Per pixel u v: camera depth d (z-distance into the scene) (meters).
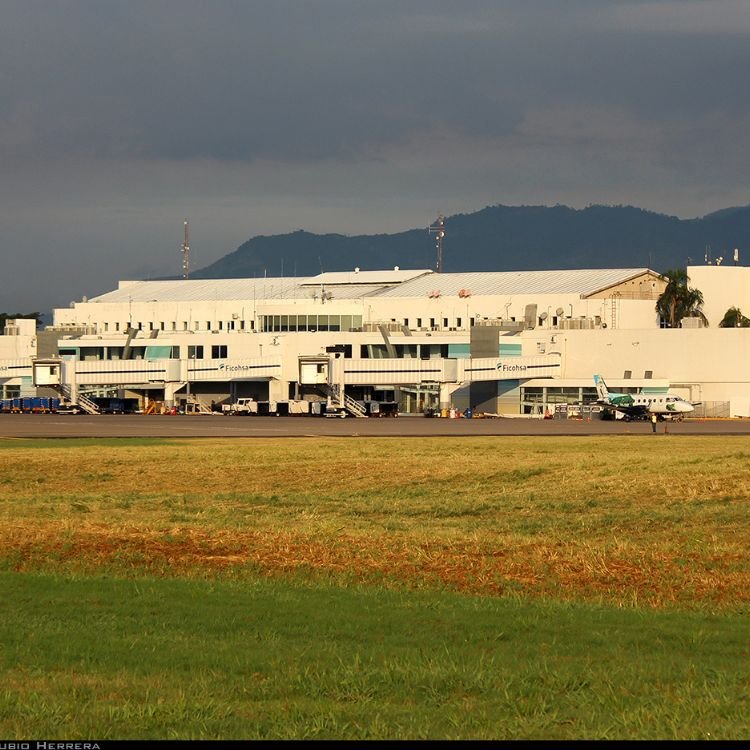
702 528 155.75
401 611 96.38
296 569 118.94
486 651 82.06
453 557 125.31
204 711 67.00
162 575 116.44
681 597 106.69
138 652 80.69
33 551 130.12
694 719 66.19
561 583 112.56
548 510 179.50
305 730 64.19
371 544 134.00
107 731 63.75
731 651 82.94
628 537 146.88
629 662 78.69
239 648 82.06
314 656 79.69
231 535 140.38
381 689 71.75
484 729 64.62
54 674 74.81
